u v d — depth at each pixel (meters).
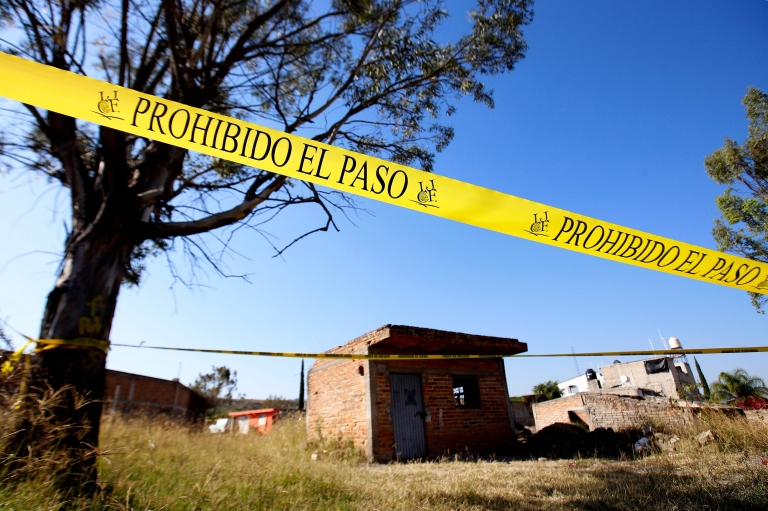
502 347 11.39
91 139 5.57
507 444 11.16
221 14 5.61
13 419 3.22
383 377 9.90
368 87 6.67
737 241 14.91
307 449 9.67
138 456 4.68
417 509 3.68
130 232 4.38
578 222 2.87
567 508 3.71
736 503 3.57
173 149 4.96
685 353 3.23
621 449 9.23
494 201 2.77
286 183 5.95
